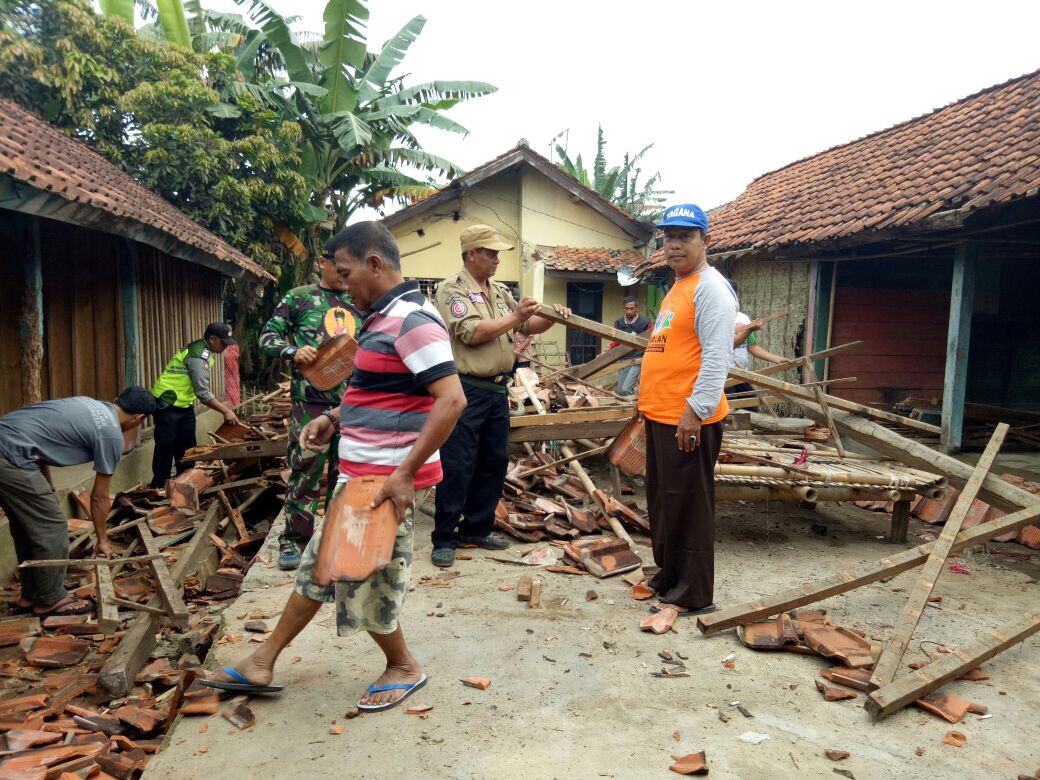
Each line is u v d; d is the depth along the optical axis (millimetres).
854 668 2975
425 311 2449
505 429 4539
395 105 15523
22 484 4078
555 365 17531
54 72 10812
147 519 5707
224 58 13531
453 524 4383
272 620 3514
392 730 2545
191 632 4020
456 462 4289
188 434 7250
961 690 2906
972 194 6602
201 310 11914
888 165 9883
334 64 14570
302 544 4477
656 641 3305
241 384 17000
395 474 2361
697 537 3551
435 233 17594
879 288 9875
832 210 9328
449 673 2973
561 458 6324
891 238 7465
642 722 2627
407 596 3832
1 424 4094
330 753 2406
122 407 4512
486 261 4324
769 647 3197
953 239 7355
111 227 5766
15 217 5531
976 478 4105
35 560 4215
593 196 17406
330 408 4305
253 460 7059
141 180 11820
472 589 3936
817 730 2600
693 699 2797
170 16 13711
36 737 2742
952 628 3504
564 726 2590
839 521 5516
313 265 16875
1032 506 3881
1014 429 8609
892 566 3545
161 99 11812
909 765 2398
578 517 4977
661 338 3605
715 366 3307
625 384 10430
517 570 4258
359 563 2254
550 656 3139
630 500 5797
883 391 9977
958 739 2541
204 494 6613
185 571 4762
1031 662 3158
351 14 14086
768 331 11117
